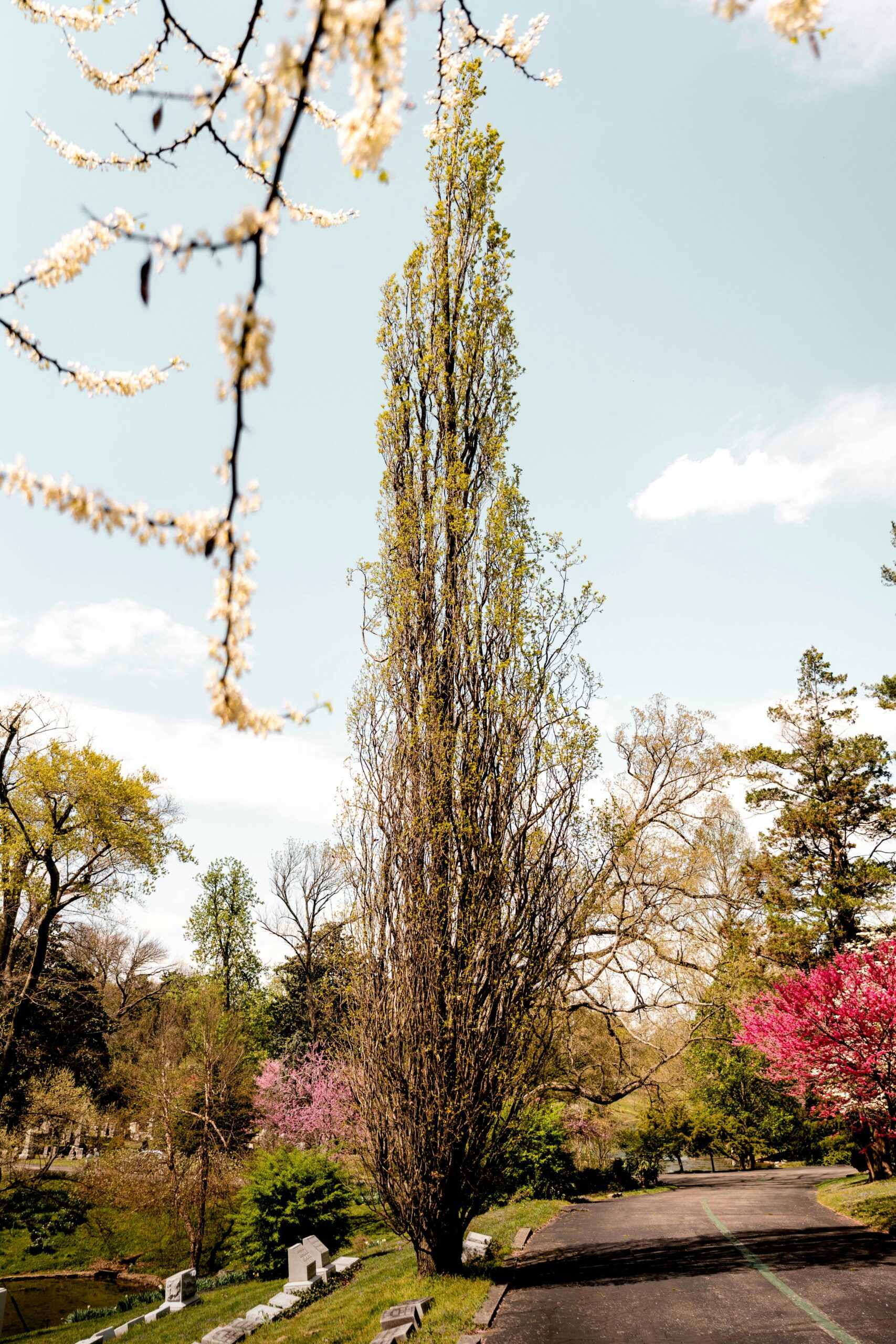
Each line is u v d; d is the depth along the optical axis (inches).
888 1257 357.1
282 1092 1061.8
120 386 97.0
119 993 1839.3
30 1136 918.4
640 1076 740.7
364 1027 392.5
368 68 49.7
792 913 881.5
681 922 796.6
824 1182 706.8
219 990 1077.8
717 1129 1072.2
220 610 70.1
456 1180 364.8
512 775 401.7
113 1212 872.9
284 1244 601.6
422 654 426.3
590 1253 417.1
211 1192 794.8
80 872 905.5
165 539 72.8
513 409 462.6
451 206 473.7
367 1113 388.2
